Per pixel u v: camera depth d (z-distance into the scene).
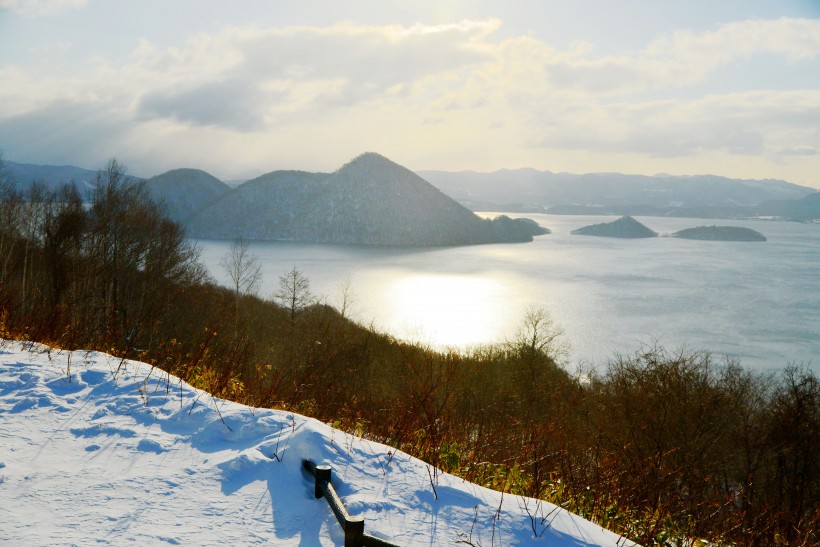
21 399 5.35
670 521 5.90
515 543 3.68
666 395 20.16
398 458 4.66
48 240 33.00
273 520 3.64
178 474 4.14
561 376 38.97
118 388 5.76
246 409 5.24
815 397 21.91
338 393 8.59
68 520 3.42
